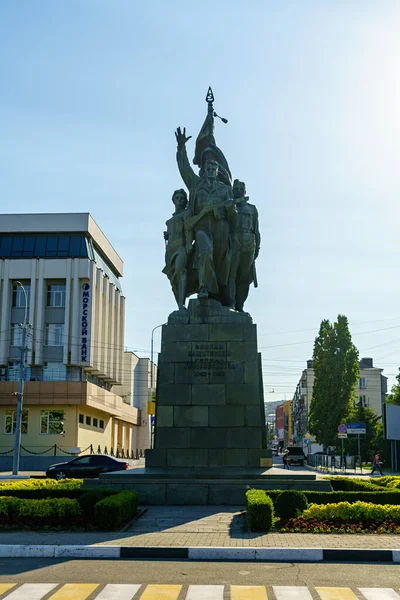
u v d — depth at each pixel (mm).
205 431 16016
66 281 49219
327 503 13266
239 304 18297
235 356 16438
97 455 30438
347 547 9570
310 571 8609
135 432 71625
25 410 46969
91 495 12039
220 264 17562
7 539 10422
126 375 66750
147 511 13570
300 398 101750
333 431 57750
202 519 12500
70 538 10492
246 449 15875
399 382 58594
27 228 50312
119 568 8797
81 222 50281
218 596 7254
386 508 11734
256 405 16125
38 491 14391
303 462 53906
